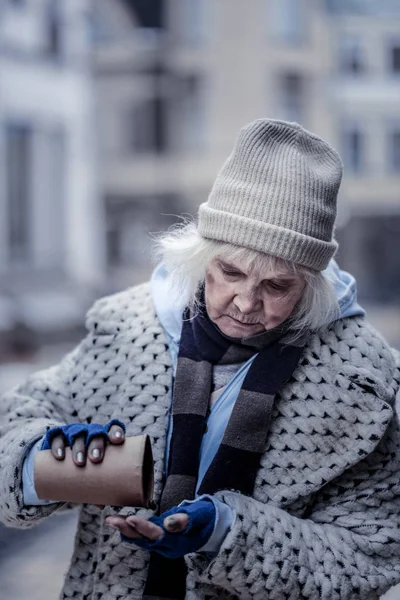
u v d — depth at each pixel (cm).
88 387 221
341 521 208
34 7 2033
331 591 194
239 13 2594
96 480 184
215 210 200
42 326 1820
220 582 189
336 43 2408
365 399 207
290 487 204
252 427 203
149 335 221
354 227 2333
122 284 2383
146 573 208
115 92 2698
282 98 2530
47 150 2089
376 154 2362
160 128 2703
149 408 213
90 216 2255
